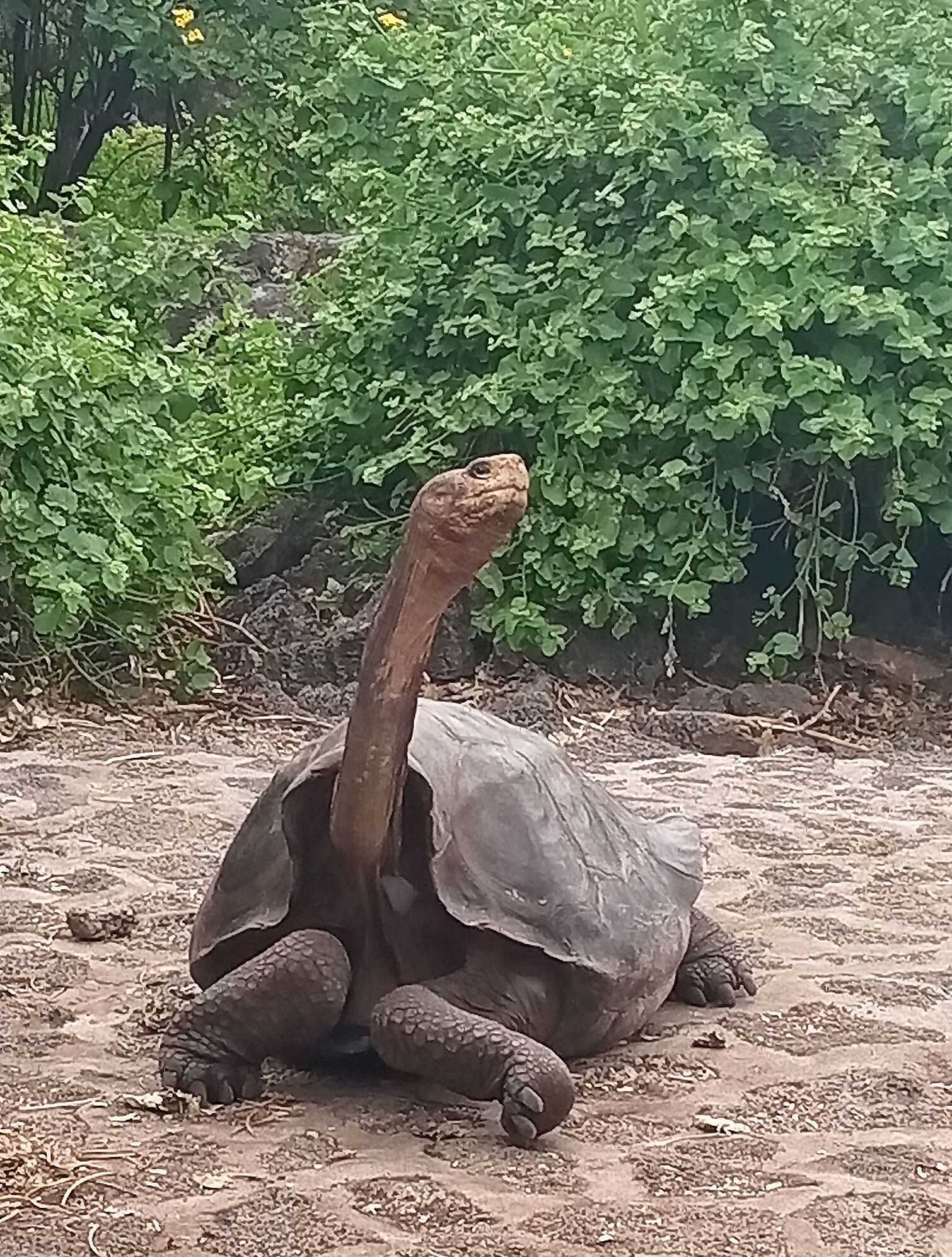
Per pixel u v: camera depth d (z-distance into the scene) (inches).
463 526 125.0
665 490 326.3
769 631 337.7
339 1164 126.0
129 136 564.1
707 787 253.0
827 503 335.6
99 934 172.6
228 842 210.1
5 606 300.7
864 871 205.6
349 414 351.3
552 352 325.7
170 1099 133.7
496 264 344.5
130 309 394.6
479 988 135.0
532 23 393.4
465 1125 132.3
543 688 317.4
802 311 315.3
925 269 324.2
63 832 212.1
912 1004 160.4
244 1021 135.0
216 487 337.7
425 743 140.5
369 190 383.2
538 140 343.0
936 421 309.9
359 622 328.8
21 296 305.6
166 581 306.5
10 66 516.1
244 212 491.8
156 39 471.2
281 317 444.8
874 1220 120.4
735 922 183.9
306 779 135.8
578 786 150.4
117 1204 119.9
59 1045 146.6
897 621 343.3
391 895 136.0
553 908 137.5
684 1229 118.4
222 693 313.9
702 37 344.2
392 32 402.9
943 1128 135.0
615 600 324.8
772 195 325.4
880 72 346.6
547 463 327.9
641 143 327.6
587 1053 144.2
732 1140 131.7
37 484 289.9
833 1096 140.0
